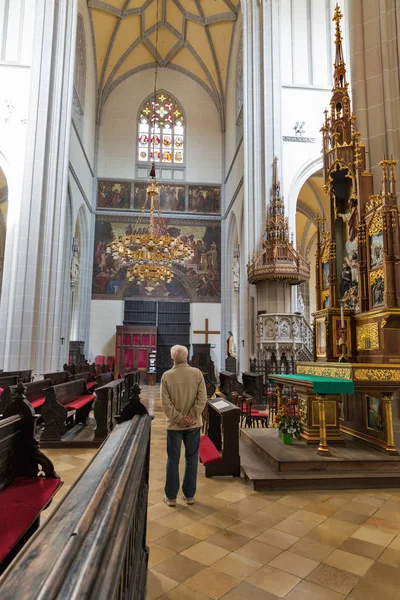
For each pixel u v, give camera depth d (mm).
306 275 13312
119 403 9578
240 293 19641
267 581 2939
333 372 6117
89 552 1077
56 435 7121
